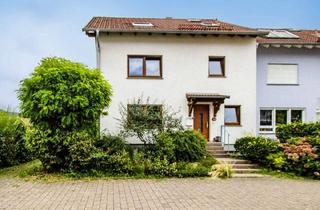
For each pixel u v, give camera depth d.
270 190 11.60
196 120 19.59
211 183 12.93
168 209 8.83
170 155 15.60
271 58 21.08
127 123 16.72
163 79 19.27
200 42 19.61
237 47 19.86
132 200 9.80
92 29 18.36
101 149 14.78
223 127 19.34
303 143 15.75
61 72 14.05
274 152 16.08
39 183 12.44
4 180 12.95
